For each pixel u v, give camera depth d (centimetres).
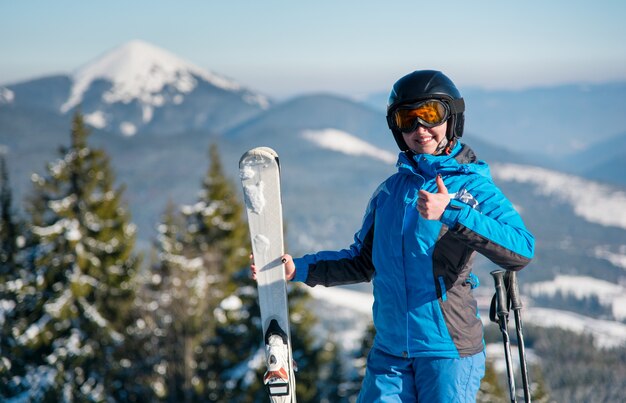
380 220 283
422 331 270
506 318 292
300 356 1936
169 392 1848
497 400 1427
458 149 285
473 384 272
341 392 2234
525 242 250
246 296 1962
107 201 1969
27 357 1864
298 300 1961
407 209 274
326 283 305
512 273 289
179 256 1977
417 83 280
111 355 1862
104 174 1980
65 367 1806
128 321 1945
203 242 2338
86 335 1873
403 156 287
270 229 301
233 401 1872
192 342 1870
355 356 2181
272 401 282
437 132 281
